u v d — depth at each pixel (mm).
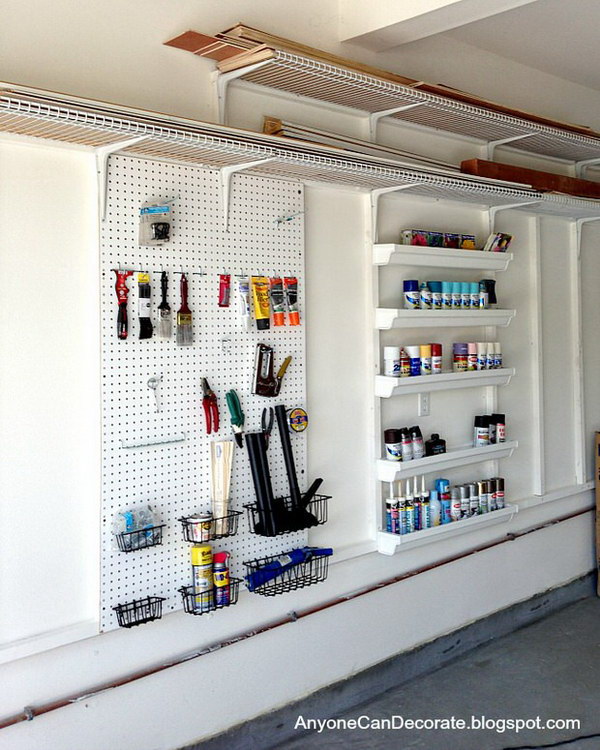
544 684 3381
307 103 2924
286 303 2791
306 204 2934
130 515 2346
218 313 2605
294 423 2816
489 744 2891
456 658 3656
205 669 2648
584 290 4492
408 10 2830
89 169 2291
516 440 3932
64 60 2232
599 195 3992
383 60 3258
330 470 3055
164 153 2348
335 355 3064
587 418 4527
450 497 3420
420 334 3438
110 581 2342
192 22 2553
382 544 3182
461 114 3211
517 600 4055
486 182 3223
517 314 3986
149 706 2494
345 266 3092
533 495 4105
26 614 2193
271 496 2662
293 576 2881
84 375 2301
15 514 2168
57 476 2250
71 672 2301
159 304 2443
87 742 2344
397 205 3316
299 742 2896
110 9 2336
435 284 3289
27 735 2217
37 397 2203
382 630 3305
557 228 4281
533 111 4066
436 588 3568
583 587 4512
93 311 2316
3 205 2127
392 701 3229
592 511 4578
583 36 3564
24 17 2145
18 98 1807
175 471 2498
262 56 2422
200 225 2549
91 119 1943
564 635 3936
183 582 2529
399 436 3162
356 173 2711
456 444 3631
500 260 3574
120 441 2363
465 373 3387
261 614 2814
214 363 2600
